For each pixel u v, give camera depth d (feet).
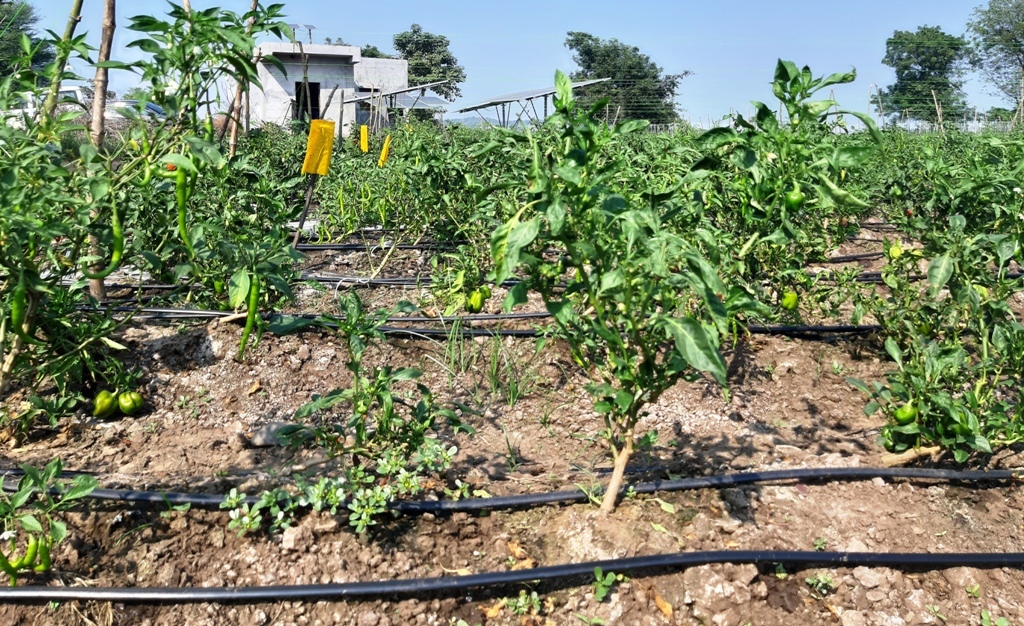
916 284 23.45
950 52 174.81
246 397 16.62
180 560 11.62
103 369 16.28
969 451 14.76
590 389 11.89
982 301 16.80
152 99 10.52
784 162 11.98
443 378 17.87
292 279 19.06
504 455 14.99
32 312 11.55
